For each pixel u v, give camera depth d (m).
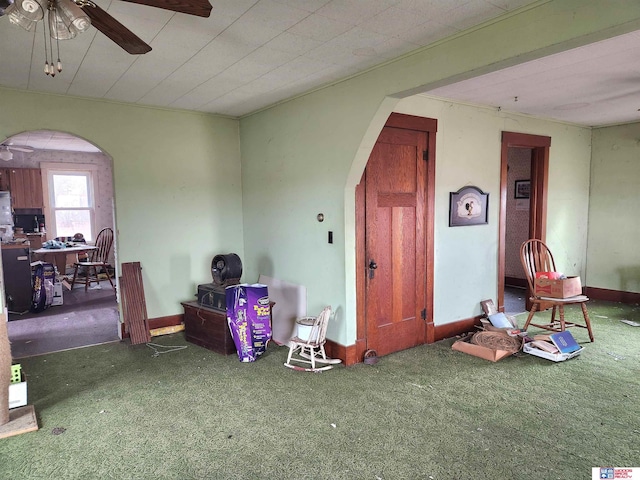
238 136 4.70
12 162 7.24
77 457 2.17
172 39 2.47
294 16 2.17
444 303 4.09
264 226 4.39
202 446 2.26
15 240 5.74
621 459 2.12
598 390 2.91
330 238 3.48
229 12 2.12
